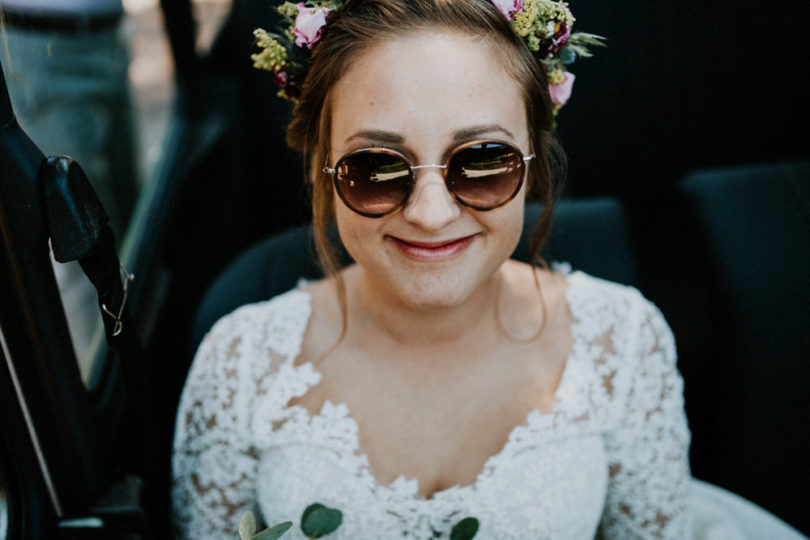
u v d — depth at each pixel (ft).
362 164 3.45
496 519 4.21
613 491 4.82
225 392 4.60
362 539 4.24
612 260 6.03
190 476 4.72
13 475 3.29
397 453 4.39
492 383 4.49
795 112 9.33
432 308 3.78
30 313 3.17
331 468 4.29
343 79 3.52
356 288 4.76
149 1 8.30
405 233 3.56
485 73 3.44
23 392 3.24
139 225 7.12
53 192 2.94
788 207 6.43
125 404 4.84
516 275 4.95
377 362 4.51
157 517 4.07
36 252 3.10
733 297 6.25
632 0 8.85
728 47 9.04
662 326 4.85
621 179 9.78
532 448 4.32
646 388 4.68
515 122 3.66
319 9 3.63
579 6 8.91
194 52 9.30
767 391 6.18
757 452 6.21
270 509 4.43
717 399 6.46
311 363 4.57
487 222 3.59
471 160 3.42
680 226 9.86
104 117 6.59
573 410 4.42
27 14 4.79
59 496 3.53
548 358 4.61
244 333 4.70
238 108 9.79
